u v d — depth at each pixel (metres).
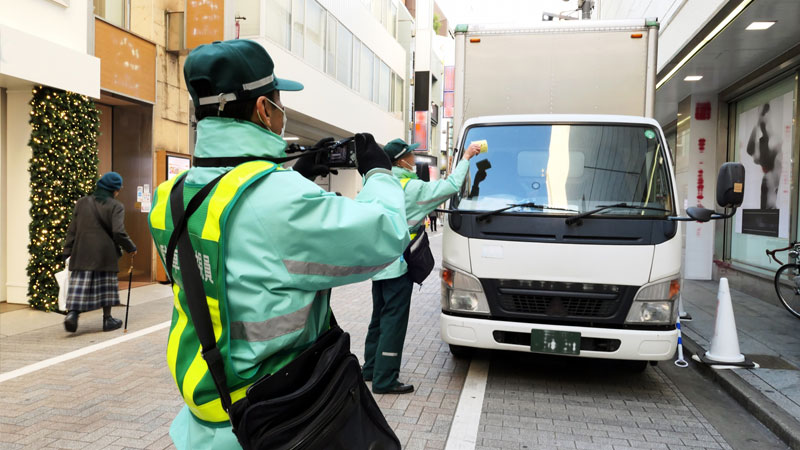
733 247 9.87
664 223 4.27
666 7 8.41
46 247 7.30
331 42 17.12
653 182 4.49
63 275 6.15
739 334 6.12
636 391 4.59
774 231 8.27
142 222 9.88
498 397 4.38
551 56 5.23
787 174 7.92
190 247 1.29
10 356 5.38
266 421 1.19
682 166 10.88
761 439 3.65
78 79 7.64
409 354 5.60
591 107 5.16
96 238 6.16
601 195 4.48
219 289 1.24
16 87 7.43
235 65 1.31
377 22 22.06
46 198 7.33
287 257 1.24
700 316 7.11
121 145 9.90
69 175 7.46
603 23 5.15
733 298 8.44
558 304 4.31
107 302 6.38
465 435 3.63
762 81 8.51
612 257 4.20
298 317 1.27
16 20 6.98
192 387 1.30
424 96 31.61
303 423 1.23
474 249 4.46
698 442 3.59
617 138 4.72
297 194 1.25
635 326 4.23
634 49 5.11
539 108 5.25
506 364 5.28
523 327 4.30
